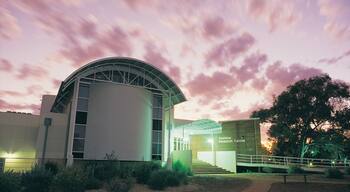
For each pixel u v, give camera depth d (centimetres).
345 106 3469
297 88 3606
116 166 2062
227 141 3712
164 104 2983
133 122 2581
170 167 2727
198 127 3103
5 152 2467
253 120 3656
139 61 2781
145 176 1905
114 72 2805
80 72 2561
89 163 2347
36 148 2456
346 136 3588
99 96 2534
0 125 2502
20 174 1508
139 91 2698
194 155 3716
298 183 1972
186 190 1764
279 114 3675
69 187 1468
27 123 2609
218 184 1984
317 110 3453
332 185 1869
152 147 2783
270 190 1759
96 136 2444
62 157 2464
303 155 3584
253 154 3528
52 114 2547
